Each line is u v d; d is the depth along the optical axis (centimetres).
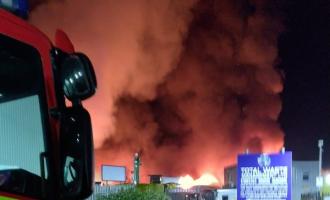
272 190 1822
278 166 1814
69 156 357
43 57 377
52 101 380
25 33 366
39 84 369
